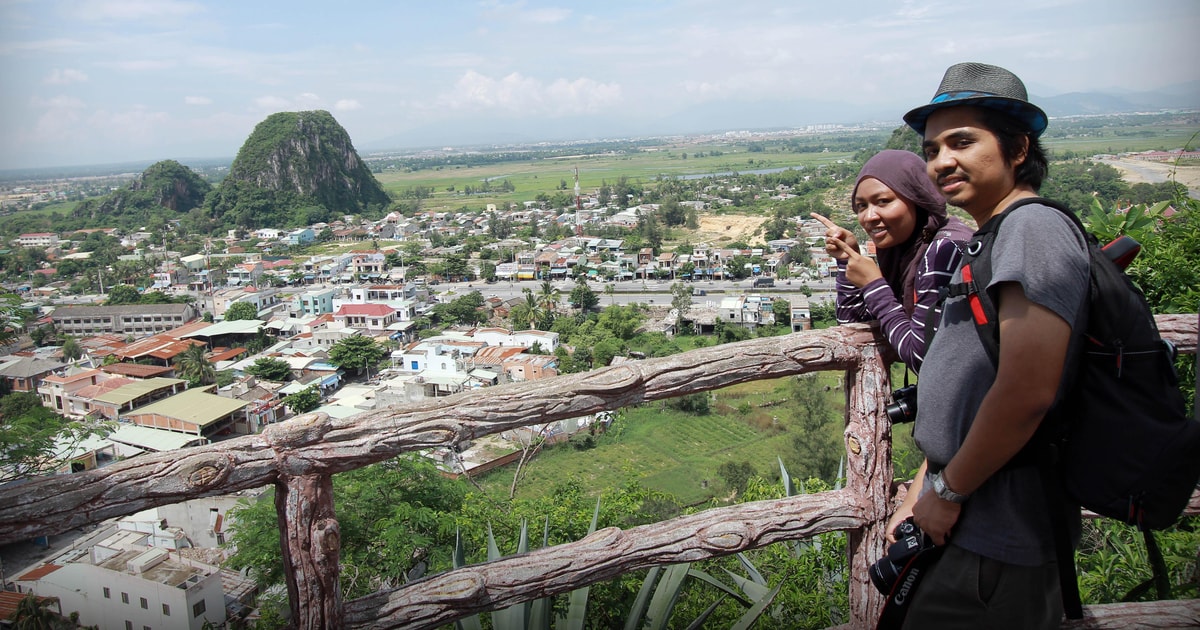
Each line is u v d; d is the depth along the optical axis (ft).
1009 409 4.65
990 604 5.24
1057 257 4.58
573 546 6.07
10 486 4.48
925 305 6.03
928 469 5.74
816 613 9.74
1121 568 9.50
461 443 5.55
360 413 5.40
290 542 5.28
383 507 23.40
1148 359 4.76
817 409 65.10
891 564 5.83
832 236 6.90
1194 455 4.71
